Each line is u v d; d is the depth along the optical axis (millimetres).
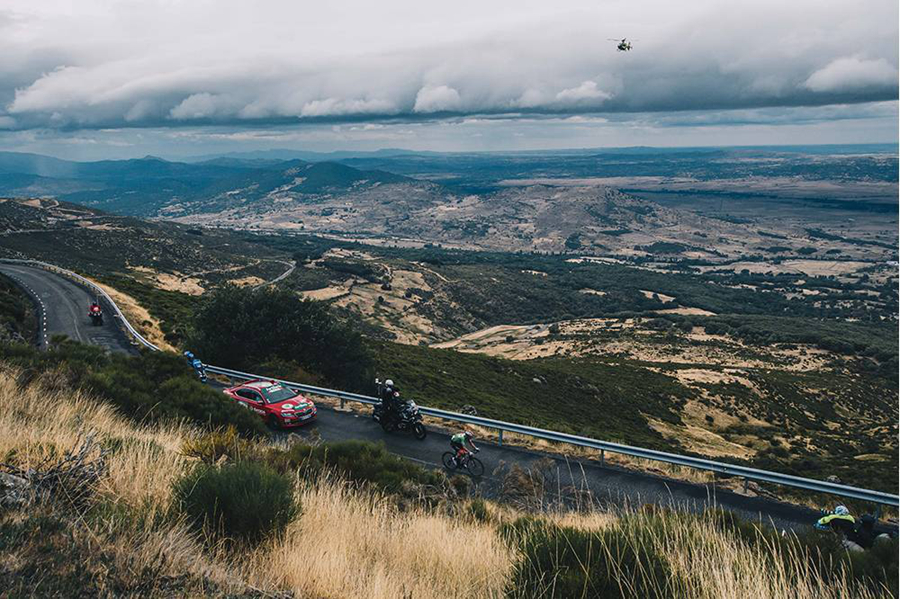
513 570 3945
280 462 8742
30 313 43250
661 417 65000
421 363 50312
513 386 54812
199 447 8086
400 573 4828
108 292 53906
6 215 189250
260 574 3910
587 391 62688
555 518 8070
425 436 19688
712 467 15430
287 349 30672
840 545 5066
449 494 10008
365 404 24297
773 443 62469
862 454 59781
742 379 90000
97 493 4102
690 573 3633
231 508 4469
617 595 3432
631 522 4320
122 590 2758
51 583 2520
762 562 3982
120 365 17375
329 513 6293
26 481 3619
